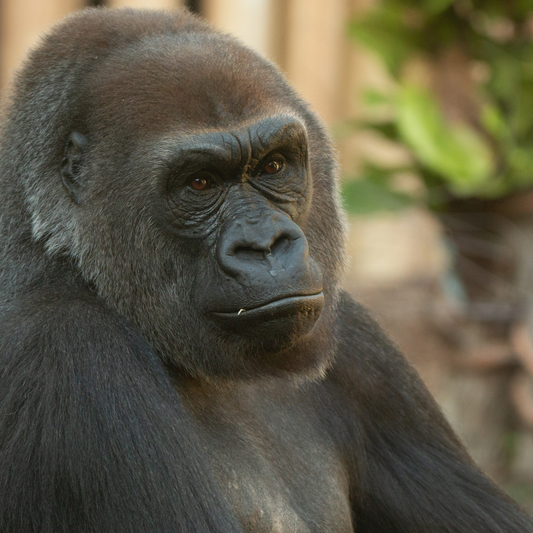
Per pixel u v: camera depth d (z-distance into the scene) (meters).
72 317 13.96
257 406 16.33
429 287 38.88
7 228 15.66
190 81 14.56
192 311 14.76
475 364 34.44
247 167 14.52
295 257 13.91
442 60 35.56
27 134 15.71
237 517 14.65
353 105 54.12
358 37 36.62
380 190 35.75
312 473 16.09
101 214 14.80
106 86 14.86
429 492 17.22
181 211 14.63
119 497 12.97
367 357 17.67
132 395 13.57
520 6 34.56
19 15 48.62
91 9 17.34
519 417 35.41
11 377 13.46
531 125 34.03
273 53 54.00
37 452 12.98
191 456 13.66
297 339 14.14
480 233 35.25
